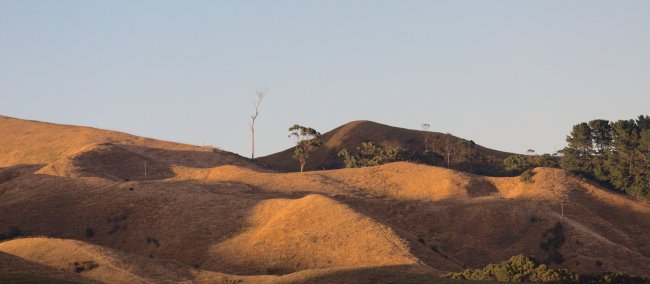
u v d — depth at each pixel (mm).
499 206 122125
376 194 142375
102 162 155375
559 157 197875
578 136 169625
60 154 170250
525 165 185500
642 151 152625
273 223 99938
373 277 61625
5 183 128500
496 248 113312
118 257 74125
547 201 130500
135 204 113562
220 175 152125
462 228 119188
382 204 126875
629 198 139750
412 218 122562
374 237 91125
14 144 179875
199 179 152000
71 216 113062
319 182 143750
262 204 109500
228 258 94625
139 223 109062
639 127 170000
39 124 194625
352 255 88438
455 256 111875
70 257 73625
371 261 86562
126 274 69438
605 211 130625
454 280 60625
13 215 114250
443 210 123750
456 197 137250
